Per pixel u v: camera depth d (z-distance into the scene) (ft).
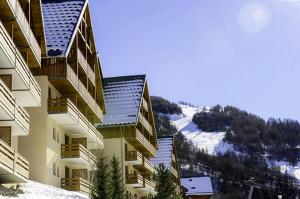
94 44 161.38
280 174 425.69
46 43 131.85
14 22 100.89
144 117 201.16
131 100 187.62
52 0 147.02
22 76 101.45
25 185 107.45
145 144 200.85
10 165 89.25
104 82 195.93
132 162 186.19
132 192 194.49
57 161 137.69
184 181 404.57
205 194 391.04
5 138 95.66
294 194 380.58
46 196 102.83
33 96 110.83
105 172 96.58
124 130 182.39
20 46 110.63
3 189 92.89
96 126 179.32
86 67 152.35
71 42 133.69
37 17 121.19
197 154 499.10
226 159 486.38
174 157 257.55
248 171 445.78
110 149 180.86
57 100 132.57
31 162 129.08
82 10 143.43
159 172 117.70
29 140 130.21
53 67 132.67
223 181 452.35
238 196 427.33
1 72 98.22
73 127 144.25
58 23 138.72
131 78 196.54
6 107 88.12
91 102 155.63
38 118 131.34
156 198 116.06
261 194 385.70
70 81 134.82
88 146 167.02
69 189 136.77
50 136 133.39
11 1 96.12
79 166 151.64
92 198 94.73
